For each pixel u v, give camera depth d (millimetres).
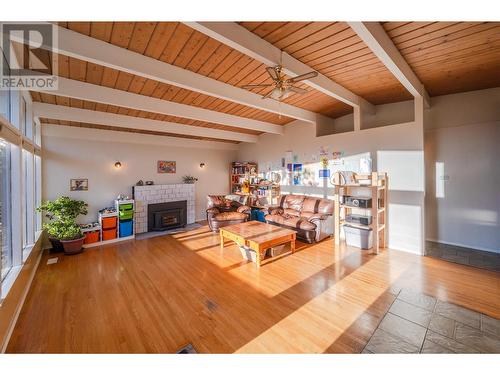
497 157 3764
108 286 2879
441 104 4258
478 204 3953
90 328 2082
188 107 4203
